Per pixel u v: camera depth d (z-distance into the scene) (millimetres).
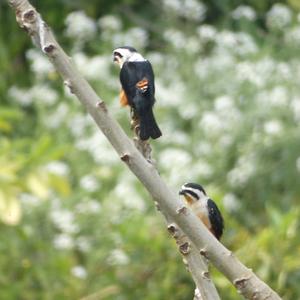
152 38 16781
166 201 4230
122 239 12117
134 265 12141
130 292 12125
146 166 4230
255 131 13672
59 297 11945
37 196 11586
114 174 13258
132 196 12477
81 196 12812
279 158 13648
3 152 11484
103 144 13281
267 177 13461
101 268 12219
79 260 12672
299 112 13664
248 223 13234
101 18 17094
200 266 4492
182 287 12117
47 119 14109
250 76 14188
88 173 13477
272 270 11477
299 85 14234
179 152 12906
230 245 11906
